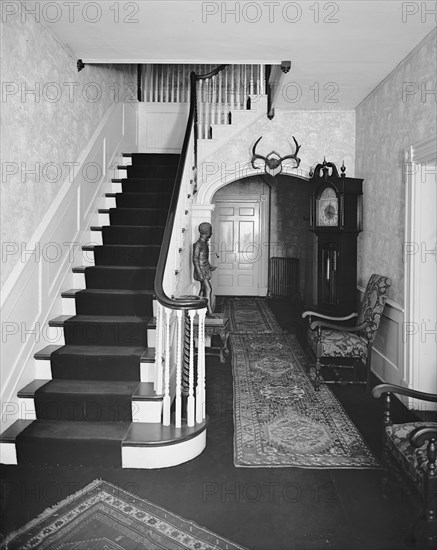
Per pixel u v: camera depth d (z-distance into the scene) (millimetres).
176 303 3271
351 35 3768
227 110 6098
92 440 3121
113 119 6066
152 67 7395
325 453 3334
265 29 3695
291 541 2383
